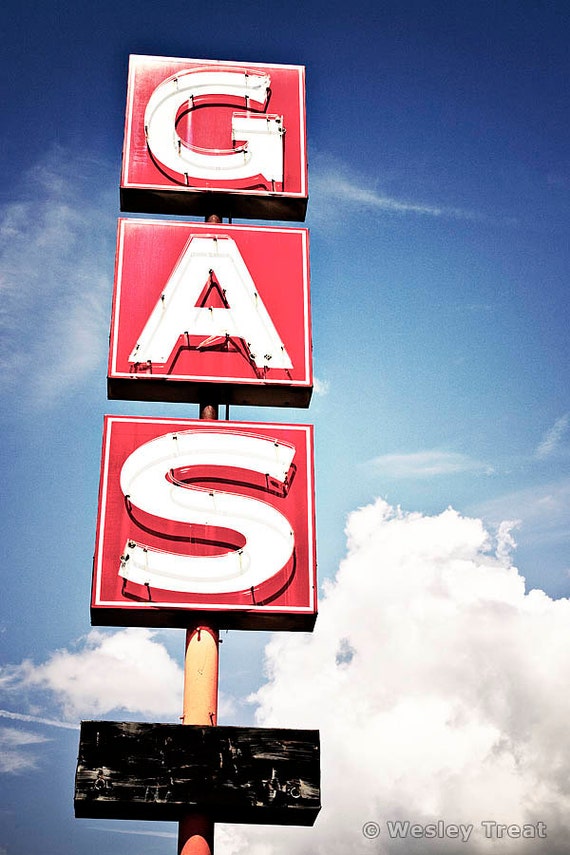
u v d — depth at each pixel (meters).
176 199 31.84
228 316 29.69
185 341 29.36
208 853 23.52
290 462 27.81
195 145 32.34
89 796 23.08
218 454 27.64
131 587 26.08
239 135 32.47
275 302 30.16
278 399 29.53
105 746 23.50
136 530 26.67
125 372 28.83
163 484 27.12
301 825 24.42
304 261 30.81
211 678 25.70
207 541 26.80
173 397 29.41
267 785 23.50
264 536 26.81
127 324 29.45
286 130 33.06
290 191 32.16
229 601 26.17
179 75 33.00
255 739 23.84
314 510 27.53
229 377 29.05
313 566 26.86
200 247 30.42
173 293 29.77
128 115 32.59
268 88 33.47
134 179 31.67
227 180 32.00
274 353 29.47
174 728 23.83
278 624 26.61
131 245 30.41
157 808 23.52
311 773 23.70
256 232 31.02
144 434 27.94
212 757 23.62
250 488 27.56
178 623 26.58
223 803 23.30
